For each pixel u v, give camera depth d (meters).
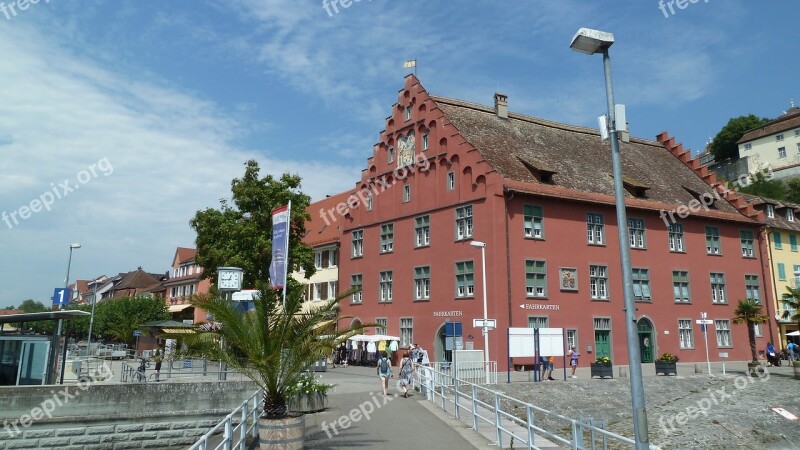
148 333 42.00
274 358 12.09
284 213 25.92
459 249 37.62
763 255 48.44
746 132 96.25
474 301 35.88
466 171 38.00
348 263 47.44
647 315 40.28
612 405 27.02
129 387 18.83
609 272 39.41
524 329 27.53
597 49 9.84
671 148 55.97
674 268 42.56
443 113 40.56
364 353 43.09
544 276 36.69
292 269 42.41
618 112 9.57
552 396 26.03
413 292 40.53
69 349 53.72
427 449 13.14
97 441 18.08
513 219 36.38
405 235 42.16
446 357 37.53
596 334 38.06
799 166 83.75
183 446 19.19
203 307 12.88
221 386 20.09
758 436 24.31
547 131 47.62
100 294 126.69
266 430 12.02
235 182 42.28
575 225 38.78
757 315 35.16
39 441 17.39
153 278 115.94
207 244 41.28
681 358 41.09
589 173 43.31
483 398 24.11
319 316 13.51
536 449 11.08
